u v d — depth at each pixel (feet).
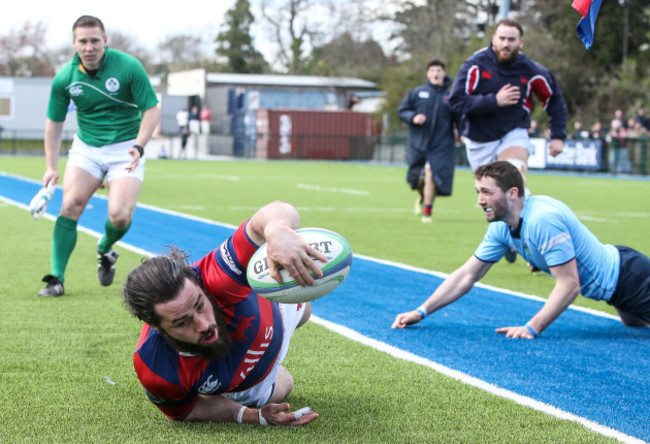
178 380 10.16
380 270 24.77
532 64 26.03
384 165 110.01
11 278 22.17
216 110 143.23
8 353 14.48
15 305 18.63
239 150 130.21
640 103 120.67
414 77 131.64
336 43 182.39
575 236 16.40
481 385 12.90
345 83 160.76
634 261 16.65
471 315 18.70
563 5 138.51
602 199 56.13
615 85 130.11
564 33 140.05
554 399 12.38
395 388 12.69
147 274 8.91
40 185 58.08
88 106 20.18
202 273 9.84
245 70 234.38
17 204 43.83
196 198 50.29
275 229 8.64
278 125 123.85
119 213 19.81
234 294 9.80
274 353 10.72
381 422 11.02
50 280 19.74
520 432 10.71
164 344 10.08
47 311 18.03
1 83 136.15
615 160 91.50
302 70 195.52
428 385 12.86
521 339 16.30
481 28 163.63
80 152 20.43
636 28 137.59
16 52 229.25
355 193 57.31
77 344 15.15
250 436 10.39
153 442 10.15
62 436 10.37
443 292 17.15
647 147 91.66
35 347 14.92
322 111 126.00
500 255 17.06
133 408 11.55
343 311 18.80
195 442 10.15
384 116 129.18
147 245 28.96
